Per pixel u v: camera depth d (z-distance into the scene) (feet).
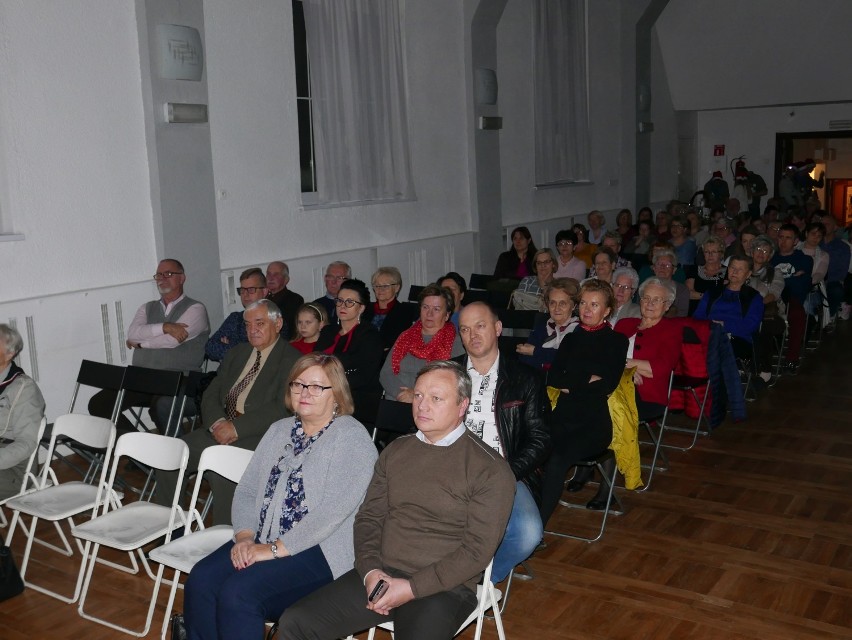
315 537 8.73
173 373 14.16
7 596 11.30
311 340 15.58
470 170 29.30
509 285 23.34
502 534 8.19
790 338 22.65
